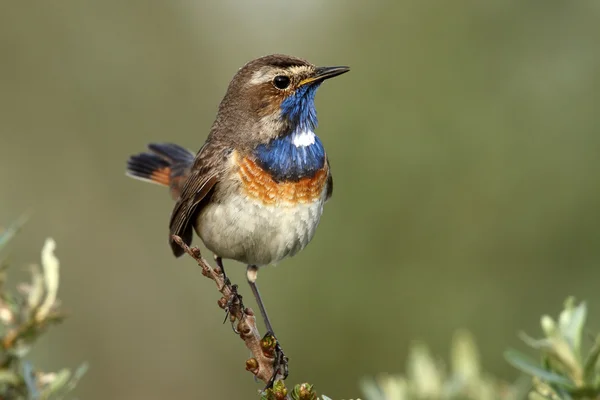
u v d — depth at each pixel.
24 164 17.81
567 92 15.20
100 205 17.95
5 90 17.95
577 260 14.80
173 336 17.53
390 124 15.71
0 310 4.47
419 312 14.99
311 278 15.38
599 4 15.23
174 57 19.03
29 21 18.12
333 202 15.64
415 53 15.99
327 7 18.16
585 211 14.85
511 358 4.73
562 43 15.35
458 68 15.69
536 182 15.06
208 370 17.44
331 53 17.06
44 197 17.70
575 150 15.00
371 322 15.11
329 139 15.93
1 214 17.23
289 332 15.33
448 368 14.63
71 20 18.42
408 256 15.30
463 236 15.20
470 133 15.34
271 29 19.67
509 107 15.34
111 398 17.11
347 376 15.06
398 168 15.51
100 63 18.52
